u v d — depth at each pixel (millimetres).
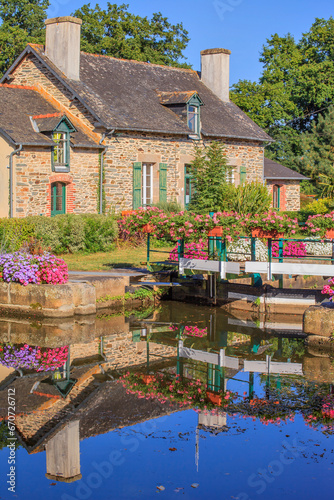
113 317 12938
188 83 27641
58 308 12352
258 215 12766
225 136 25391
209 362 9766
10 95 21328
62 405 7832
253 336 11547
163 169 23344
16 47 33688
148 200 23344
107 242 19469
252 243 13383
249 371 9297
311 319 10555
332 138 40781
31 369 9250
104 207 21594
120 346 10656
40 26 36562
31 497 5855
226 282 14281
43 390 8359
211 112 26547
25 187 19328
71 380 8766
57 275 12859
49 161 19938
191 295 14945
